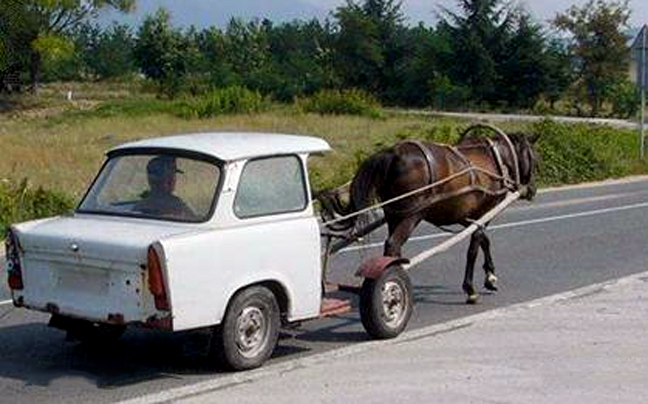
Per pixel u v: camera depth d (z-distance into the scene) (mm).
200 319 8008
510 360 8945
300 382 8211
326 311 9164
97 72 95875
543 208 21469
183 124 43438
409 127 41281
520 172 11891
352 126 42344
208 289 8039
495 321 10586
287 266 8648
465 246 16078
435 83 74625
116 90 83312
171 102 58656
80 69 95750
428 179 10562
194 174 8461
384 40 80500
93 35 97375
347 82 79625
